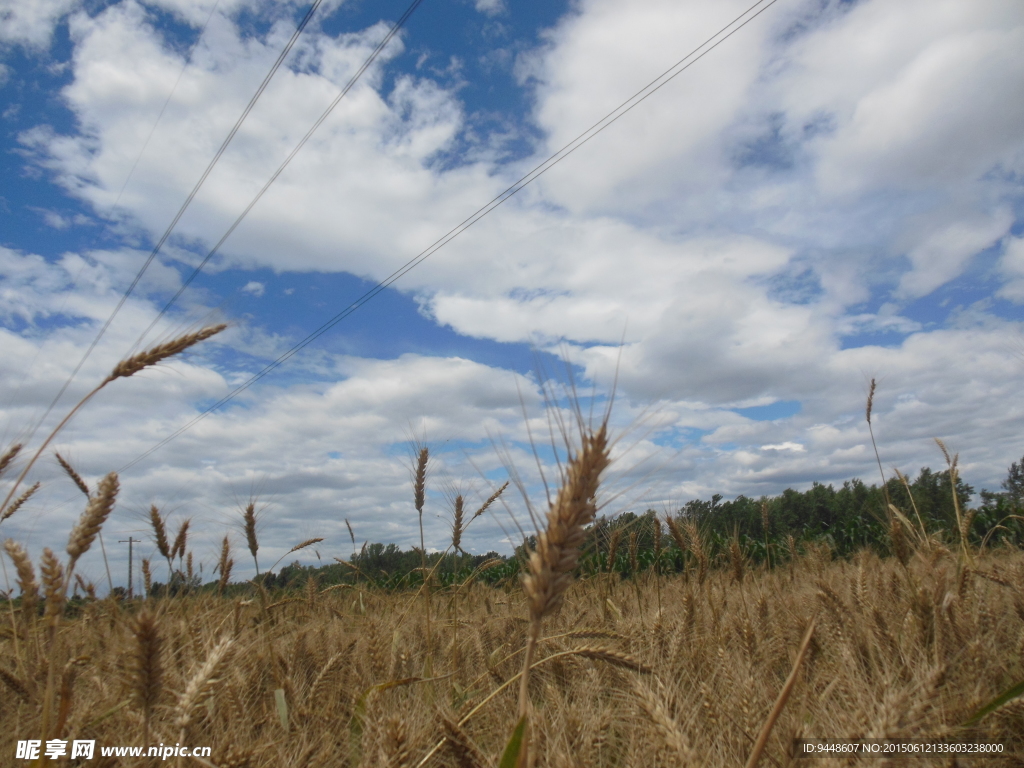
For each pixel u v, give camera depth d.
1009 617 4.52
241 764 2.92
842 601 4.75
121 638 4.62
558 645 4.68
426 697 4.28
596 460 1.87
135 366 3.25
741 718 3.18
